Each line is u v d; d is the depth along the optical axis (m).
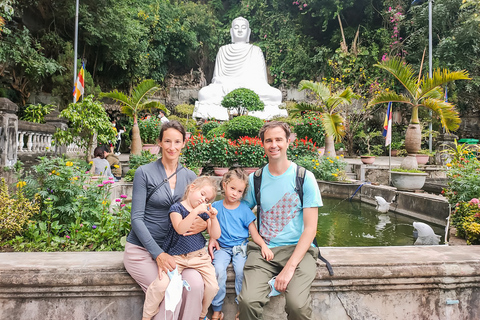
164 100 21.95
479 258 2.52
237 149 10.55
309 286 2.17
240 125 11.96
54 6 14.28
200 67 24.11
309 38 21.72
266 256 2.31
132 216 2.21
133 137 11.47
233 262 2.38
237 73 19.75
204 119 18.48
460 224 4.64
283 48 22.41
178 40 21.41
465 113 18.62
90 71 18.16
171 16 20.80
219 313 2.30
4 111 6.46
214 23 23.61
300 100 21.47
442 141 14.34
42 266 2.27
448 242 4.46
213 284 2.16
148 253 2.19
